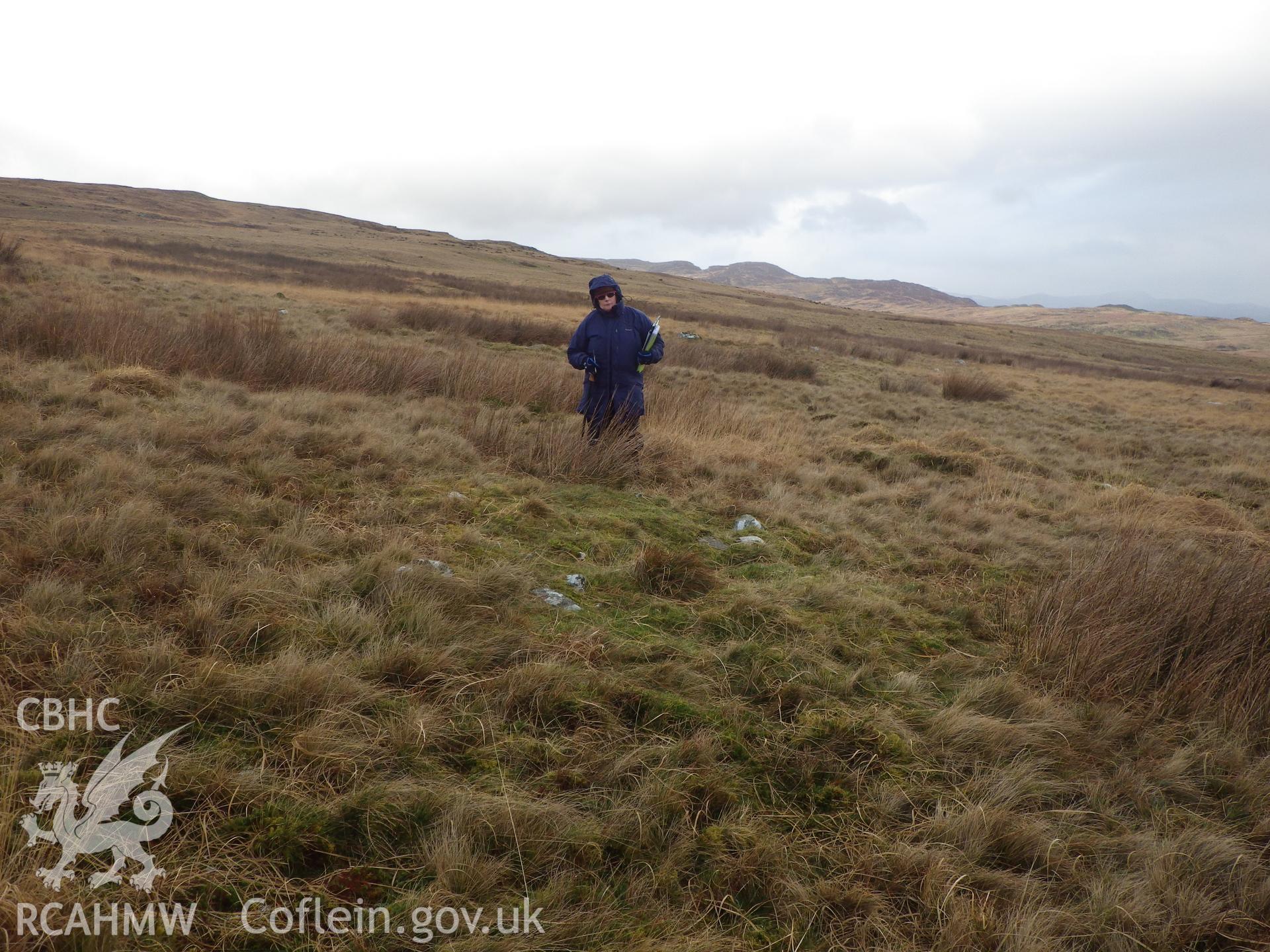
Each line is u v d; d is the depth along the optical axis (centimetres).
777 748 261
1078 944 199
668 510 539
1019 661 361
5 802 177
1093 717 311
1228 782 276
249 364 790
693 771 239
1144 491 799
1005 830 233
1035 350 5162
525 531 437
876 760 262
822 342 2780
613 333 591
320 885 179
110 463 400
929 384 1902
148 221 7156
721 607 373
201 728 220
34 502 346
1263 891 215
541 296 3881
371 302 2467
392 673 267
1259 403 2541
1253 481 989
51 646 238
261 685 237
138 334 805
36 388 584
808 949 187
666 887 196
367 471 503
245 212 10625
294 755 215
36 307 993
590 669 287
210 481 419
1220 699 328
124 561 302
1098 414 1764
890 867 215
